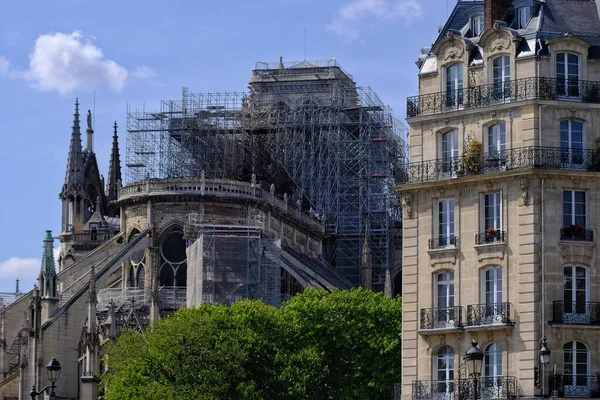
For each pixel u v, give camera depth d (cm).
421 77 11150
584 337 10300
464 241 10706
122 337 14000
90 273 18625
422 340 10781
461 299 10675
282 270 19812
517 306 10388
